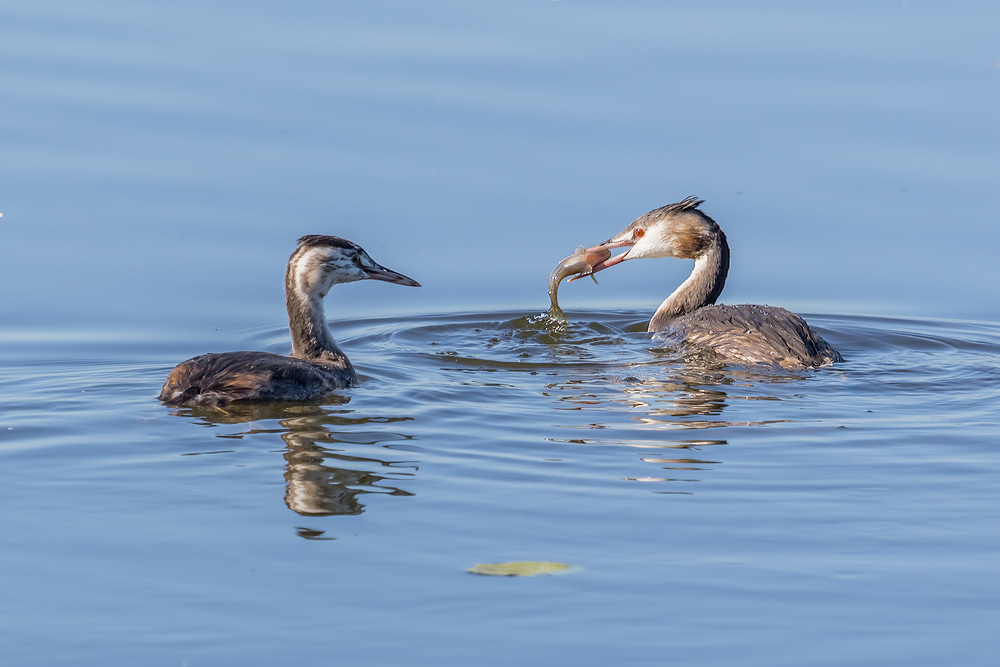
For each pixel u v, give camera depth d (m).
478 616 9.70
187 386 15.38
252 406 15.31
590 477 12.92
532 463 13.37
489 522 11.59
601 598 10.02
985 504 12.20
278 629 9.46
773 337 18.33
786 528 11.55
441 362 18.61
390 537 11.20
